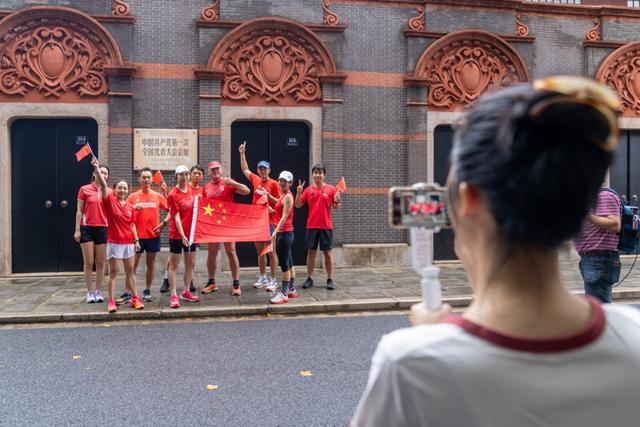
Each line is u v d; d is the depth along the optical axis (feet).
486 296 3.65
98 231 30.19
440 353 3.39
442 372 3.34
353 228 42.55
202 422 14.58
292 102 41.60
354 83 42.57
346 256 42.09
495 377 3.33
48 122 40.04
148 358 20.51
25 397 16.47
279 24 40.96
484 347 3.41
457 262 44.39
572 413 3.33
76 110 39.17
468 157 3.54
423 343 3.46
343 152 42.39
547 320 3.52
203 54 40.52
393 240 43.11
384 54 43.01
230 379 18.03
